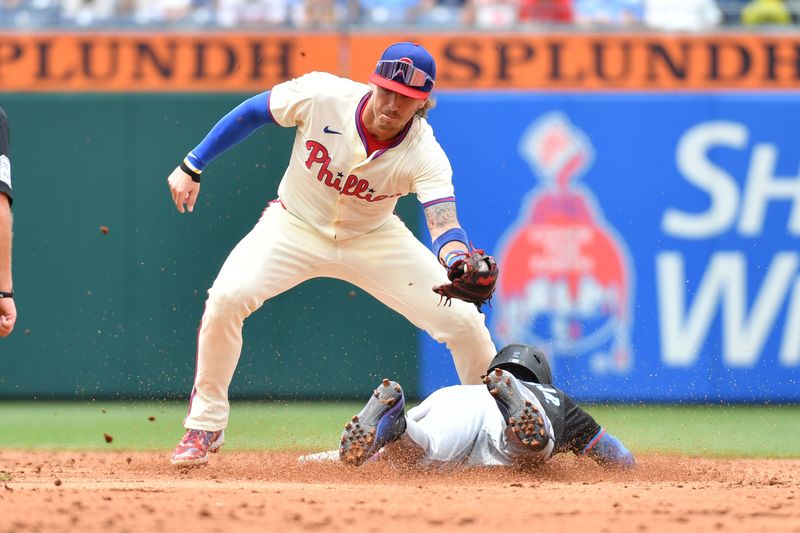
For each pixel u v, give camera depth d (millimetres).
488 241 39094
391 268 21047
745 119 39312
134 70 38938
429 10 40969
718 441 31672
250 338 37656
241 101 39000
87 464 23500
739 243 39156
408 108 18484
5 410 38312
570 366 38938
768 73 39438
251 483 18219
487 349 21688
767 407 38906
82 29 39031
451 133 39219
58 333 38375
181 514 13945
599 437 19719
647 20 40562
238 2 40438
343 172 19641
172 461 20656
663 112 39344
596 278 39062
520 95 39250
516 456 18766
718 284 39125
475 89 39281
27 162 38656
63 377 38312
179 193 20500
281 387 37625
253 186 38031
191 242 38281
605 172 39219
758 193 39281
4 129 16734
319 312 37750
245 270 20344
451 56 39344
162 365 38250
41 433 33000
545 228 39125
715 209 39188
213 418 20828
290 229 20781
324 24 39438
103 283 38438
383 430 17016
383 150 19141
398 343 37906
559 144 39250
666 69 39438
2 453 27078
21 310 38438
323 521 13477
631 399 38906
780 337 39031
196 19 40375
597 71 39375
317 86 19500
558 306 38969
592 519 13773
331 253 20938
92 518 13570
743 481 19922
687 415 37344
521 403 17438
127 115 38750
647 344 38938
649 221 39156
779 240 39188
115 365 38312
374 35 39344
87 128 38750
